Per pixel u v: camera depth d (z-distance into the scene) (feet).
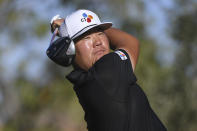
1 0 190.70
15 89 197.36
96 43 43.11
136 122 41.32
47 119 200.23
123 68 42.06
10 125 201.36
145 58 144.87
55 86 193.06
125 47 44.32
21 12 191.21
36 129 199.82
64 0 178.70
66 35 43.39
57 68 193.98
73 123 195.31
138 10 164.35
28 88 193.57
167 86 126.62
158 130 42.06
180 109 124.57
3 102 199.00
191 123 124.36
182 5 132.46
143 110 41.93
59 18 46.93
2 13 193.26
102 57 42.22
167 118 123.65
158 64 142.10
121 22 167.22
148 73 132.57
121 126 41.37
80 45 43.06
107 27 43.42
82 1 175.52
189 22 131.13
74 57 43.45
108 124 41.81
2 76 195.52
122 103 41.42
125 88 41.68
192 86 126.72
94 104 42.11
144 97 42.52
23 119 199.52
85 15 43.29
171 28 132.57
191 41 130.21
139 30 163.84
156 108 124.57
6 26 193.57
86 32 43.11
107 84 41.50
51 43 44.04
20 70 193.98
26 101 194.29
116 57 42.27
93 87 41.78
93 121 42.93
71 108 190.08
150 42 153.07
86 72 42.65
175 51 131.13
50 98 194.80
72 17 43.50
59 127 196.75
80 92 42.52
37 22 187.73
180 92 126.41
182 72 128.57
